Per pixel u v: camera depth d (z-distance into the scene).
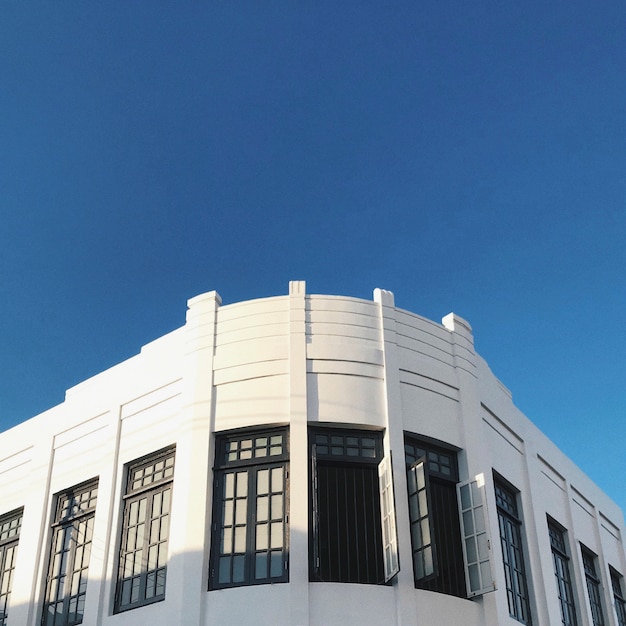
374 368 15.36
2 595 17.08
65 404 17.80
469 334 17.45
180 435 15.05
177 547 14.00
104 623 14.53
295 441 14.36
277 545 13.84
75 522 16.44
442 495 15.21
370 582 13.84
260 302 15.79
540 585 16.66
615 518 23.39
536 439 19.34
